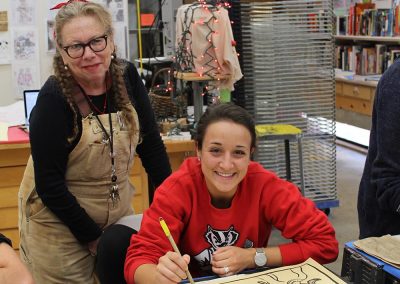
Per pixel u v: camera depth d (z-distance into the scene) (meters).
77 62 1.63
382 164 1.57
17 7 3.99
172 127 3.11
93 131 1.70
